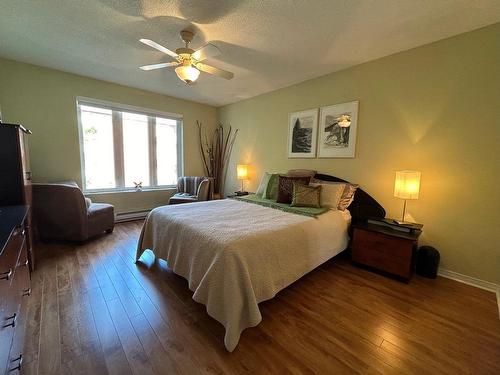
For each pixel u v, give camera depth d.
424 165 2.44
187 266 1.84
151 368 1.27
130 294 1.96
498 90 2.01
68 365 1.27
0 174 1.94
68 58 2.86
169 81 3.64
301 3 1.78
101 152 3.84
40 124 3.20
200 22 2.04
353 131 2.96
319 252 2.20
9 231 1.17
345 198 2.80
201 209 2.57
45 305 1.78
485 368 1.31
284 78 3.38
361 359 1.36
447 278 2.34
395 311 1.81
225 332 1.50
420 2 1.75
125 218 4.12
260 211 2.53
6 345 0.95
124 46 2.52
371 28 2.10
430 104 2.37
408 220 2.58
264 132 4.20
